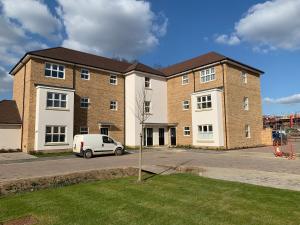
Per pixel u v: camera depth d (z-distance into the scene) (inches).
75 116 965.8
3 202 269.3
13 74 1066.1
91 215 225.0
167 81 1240.8
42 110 840.9
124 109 1139.3
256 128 1089.4
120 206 249.1
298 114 1728.6
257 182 358.0
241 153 799.1
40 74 889.5
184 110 1124.5
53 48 1023.6
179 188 322.3
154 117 1162.0
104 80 1082.1
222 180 371.2
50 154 813.9
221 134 953.5
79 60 1032.2
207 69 1043.9
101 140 782.5
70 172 438.9
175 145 1153.4
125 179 389.4
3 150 864.9
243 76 1064.8
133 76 1110.4
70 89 912.3
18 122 900.0
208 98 1001.5
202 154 800.3
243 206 244.2
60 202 266.1
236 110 998.4
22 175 435.5
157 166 524.4
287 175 408.8
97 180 395.5
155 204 254.4
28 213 233.3
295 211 227.5
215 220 209.3
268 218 211.8
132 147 1069.8
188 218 214.7
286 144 1162.0
